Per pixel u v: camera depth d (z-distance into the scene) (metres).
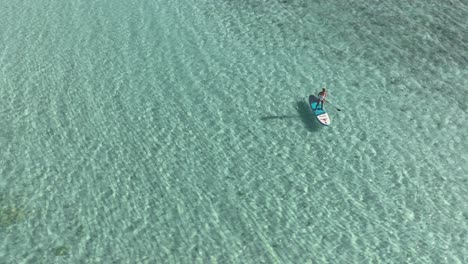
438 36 33.03
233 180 23.66
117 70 30.27
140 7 36.31
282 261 20.11
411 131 26.27
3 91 28.53
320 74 30.00
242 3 36.81
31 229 21.17
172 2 36.94
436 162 24.61
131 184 23.36
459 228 21.61
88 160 24.50
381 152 25.14
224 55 31.56
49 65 30.62
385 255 20.47
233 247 20.66
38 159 24.50
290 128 26.45
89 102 27.92
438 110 27.52
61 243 20.67
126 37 33.12
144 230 21.31
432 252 20.61
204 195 22.91
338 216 22.03
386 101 28.09
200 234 21.17
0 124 26.36
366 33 33.38
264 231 21.33
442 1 36.50
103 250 20.44
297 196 22.94
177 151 25.09
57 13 35.59
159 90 28.80
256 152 25.12
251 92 28.69
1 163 24.23
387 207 22.45
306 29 33.84
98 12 35.72
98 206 22.30
